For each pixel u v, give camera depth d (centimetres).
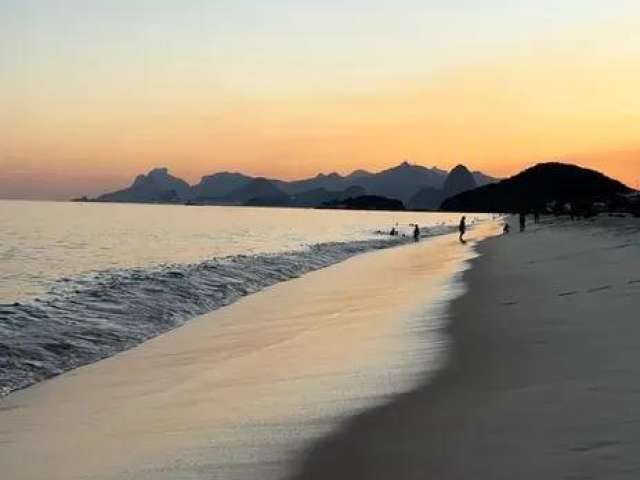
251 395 960
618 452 589
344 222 15212
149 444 759
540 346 1107
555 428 673
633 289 1683
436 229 10569
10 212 16375
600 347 1048
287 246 5738
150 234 7838
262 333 1545
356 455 657
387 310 1800
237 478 626
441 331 1373
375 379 986
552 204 18512
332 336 1447
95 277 2972
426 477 582
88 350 1342
